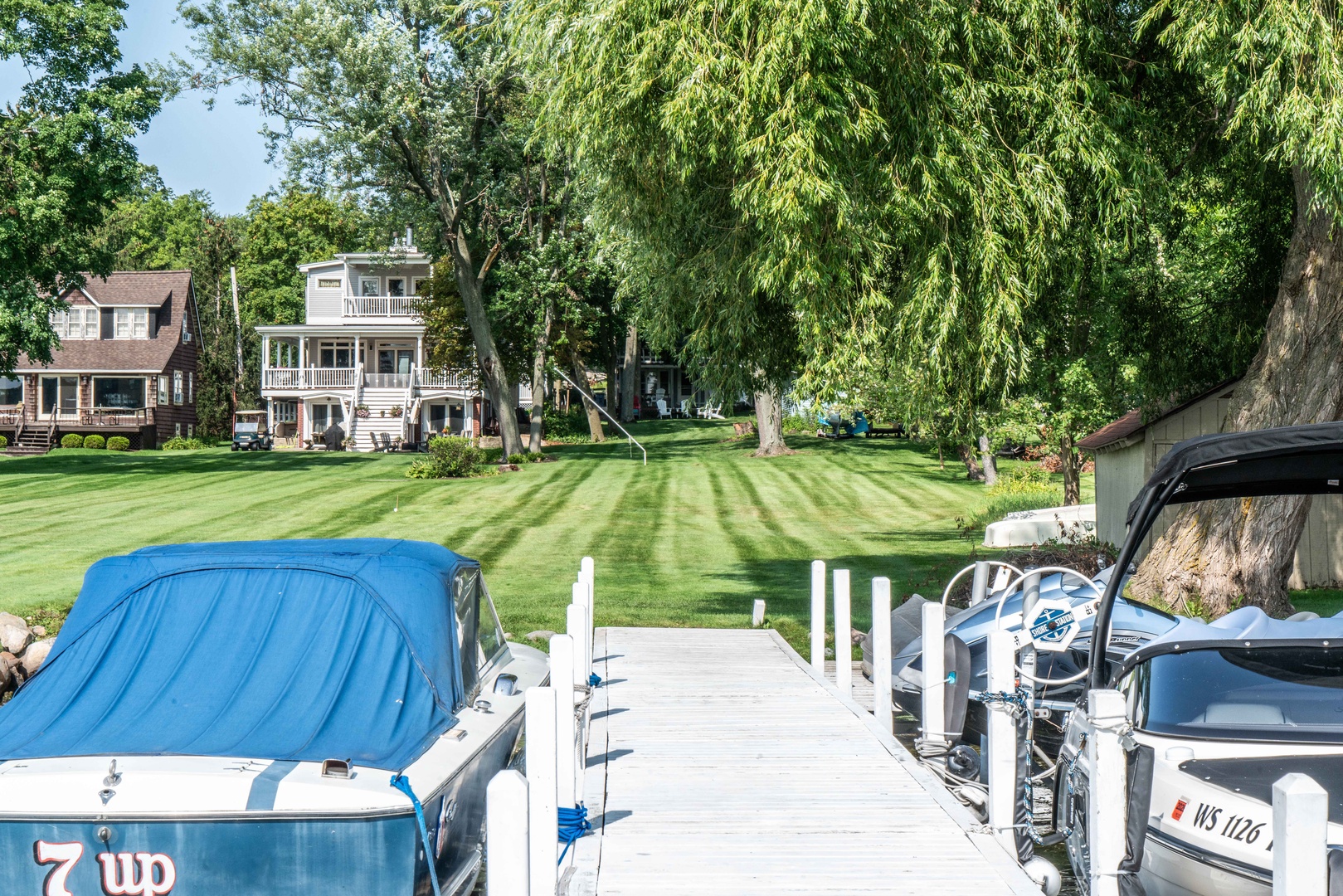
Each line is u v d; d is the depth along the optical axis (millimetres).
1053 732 8258
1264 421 12430
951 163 9828
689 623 15070
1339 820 4242
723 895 5109
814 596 11070
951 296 10055
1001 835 6016
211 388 62625
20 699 5539
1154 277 15266
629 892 5141
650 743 7938
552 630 14109
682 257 12406
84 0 36000
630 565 21172
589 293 51312
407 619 6043
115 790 4621
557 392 69750
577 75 10562
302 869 4660
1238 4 9844
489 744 5852
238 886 4633
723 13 9945
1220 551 12648
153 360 60469
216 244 79688
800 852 5695
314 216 84375
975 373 11586
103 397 60531
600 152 11391
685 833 5992
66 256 35750
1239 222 14836
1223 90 10023
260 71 35625
